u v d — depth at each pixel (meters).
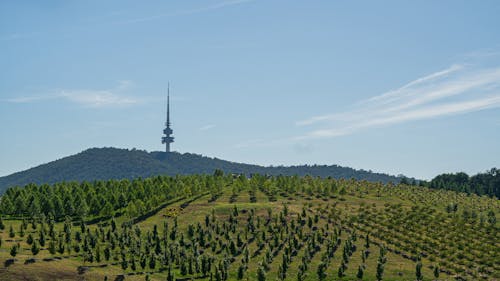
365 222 148.38
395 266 113.38
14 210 171.38
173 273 100.69
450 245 130.25
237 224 147.25
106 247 111.81
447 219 159.62
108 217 174.25
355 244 129.00
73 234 134.62
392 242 130.62
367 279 103.94
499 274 112.06
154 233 133.38
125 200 186.62
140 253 115.69
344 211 164.75
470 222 156.62
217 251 124.31
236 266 113.50
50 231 122.50
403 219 152.75
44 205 166.62
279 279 101.31
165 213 169.88
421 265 105.81
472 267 116.62
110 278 95.75
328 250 120.19
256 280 102.94
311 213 159.75
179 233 139.75
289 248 120.25
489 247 129.50
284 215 152.75
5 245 110.62
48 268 94.62
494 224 160.25
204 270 107.56
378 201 189.25
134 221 164.50
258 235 135.62
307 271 108.69
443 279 106.62
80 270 97.12
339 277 105.00
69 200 173.75
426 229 142.75
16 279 86.94
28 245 113.50
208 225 147.00
